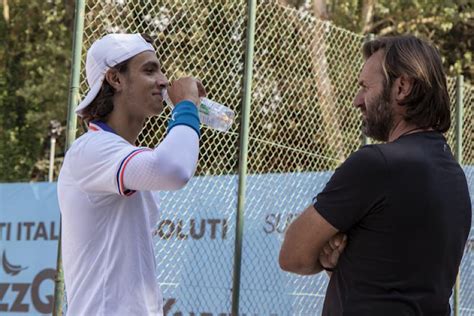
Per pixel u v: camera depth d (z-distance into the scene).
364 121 3.61
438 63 3.46
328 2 18.92
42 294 11.20
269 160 8.77
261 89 8.73
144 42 3.74
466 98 11.27
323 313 3.46
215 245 8.22
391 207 3.22
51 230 11.31
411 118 3.43
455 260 3.42
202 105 4.47
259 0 8.69
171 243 7.89
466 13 19.53
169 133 3.44
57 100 22.47
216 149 8.17
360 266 3.28
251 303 8.56
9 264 11.37
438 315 3.30
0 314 11.34
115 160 3.34
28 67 23.03
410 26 19.92
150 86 3.67
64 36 22.56
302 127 9.17
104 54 3.66
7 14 23.58
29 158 22.73
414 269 3.23
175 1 7.77
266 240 8.71
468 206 3.48
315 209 3.32
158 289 3.55
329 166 9.48
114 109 3.68
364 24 19.59
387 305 3.21
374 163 3.25
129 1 7.36
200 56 7.95
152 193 3.69
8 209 11.49
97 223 3.43
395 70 3.42
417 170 3.26
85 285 3.42
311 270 3.47
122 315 3.35
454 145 10.69
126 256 3.42
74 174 3.46
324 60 9.41
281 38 8.94
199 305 8.07
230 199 8.30
